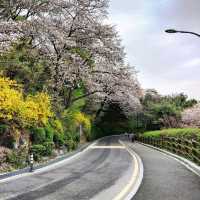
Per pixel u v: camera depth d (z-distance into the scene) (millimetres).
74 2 41125
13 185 16547
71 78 39500
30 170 22047
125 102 58625
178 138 33656
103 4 42594
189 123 58750
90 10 42688
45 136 30375
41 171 22016
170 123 66562
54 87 38438
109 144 54594
